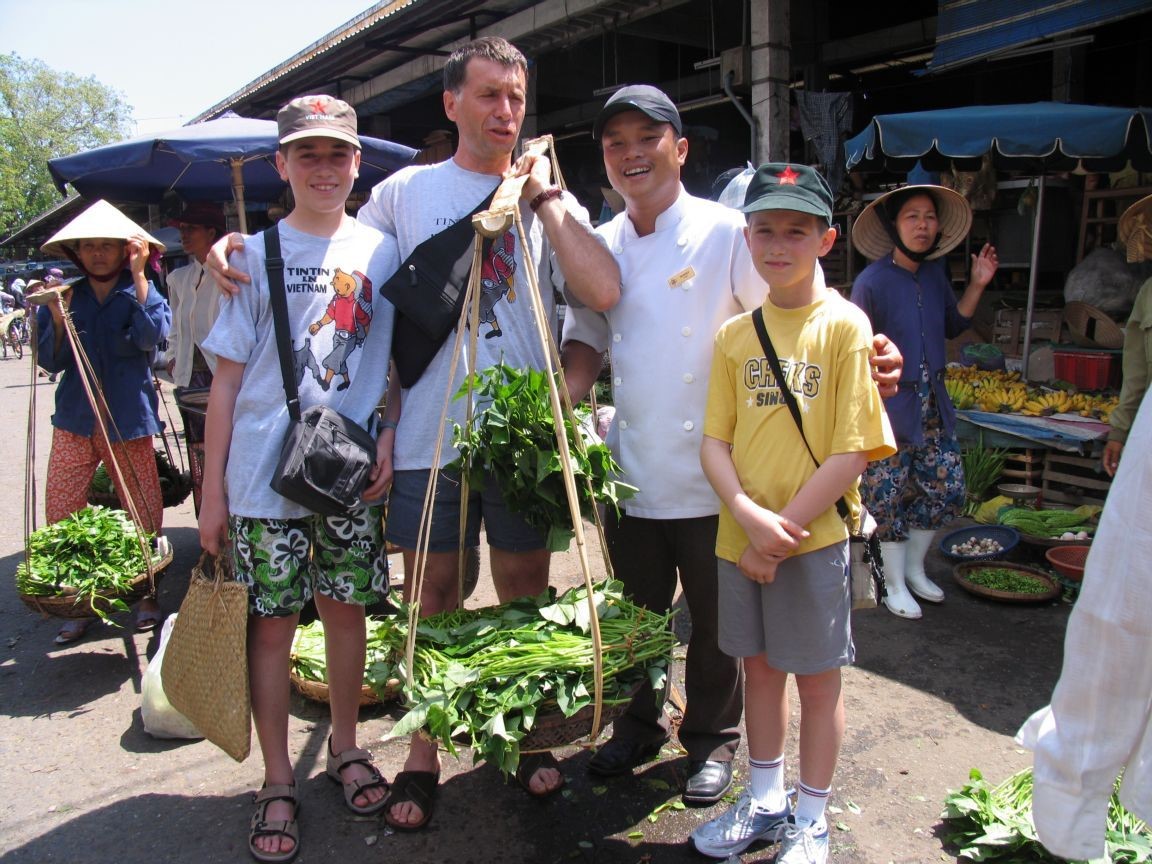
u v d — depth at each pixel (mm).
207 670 2496
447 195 2588
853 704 3301
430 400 2555
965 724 3141
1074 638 1969
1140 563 1828
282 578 2488
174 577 4918
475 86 2463
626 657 2189
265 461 2436
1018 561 4781
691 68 11562
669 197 2562
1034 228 6324
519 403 2355
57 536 3838
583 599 2432
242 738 2424
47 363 4129
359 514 2576
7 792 2877
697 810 2699
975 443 5789
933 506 4129
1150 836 2354
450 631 2365
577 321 2770
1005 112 5480
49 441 9297
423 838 2598
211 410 2477
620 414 2660
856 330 2150
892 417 3898
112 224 4102
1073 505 5293
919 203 3812
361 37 9242
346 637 2734
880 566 2334
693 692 2742
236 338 2426
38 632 4188
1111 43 8906
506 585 2744
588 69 11641
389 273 2607
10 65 58969
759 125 7348
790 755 2945
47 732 3262
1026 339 6387
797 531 2119
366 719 3287
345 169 2449
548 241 2623
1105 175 6922
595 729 2133
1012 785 2631
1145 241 4250
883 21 10484
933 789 2760
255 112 13117
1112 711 1926
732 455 2334
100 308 4180
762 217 2150
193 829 2668
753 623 2311
